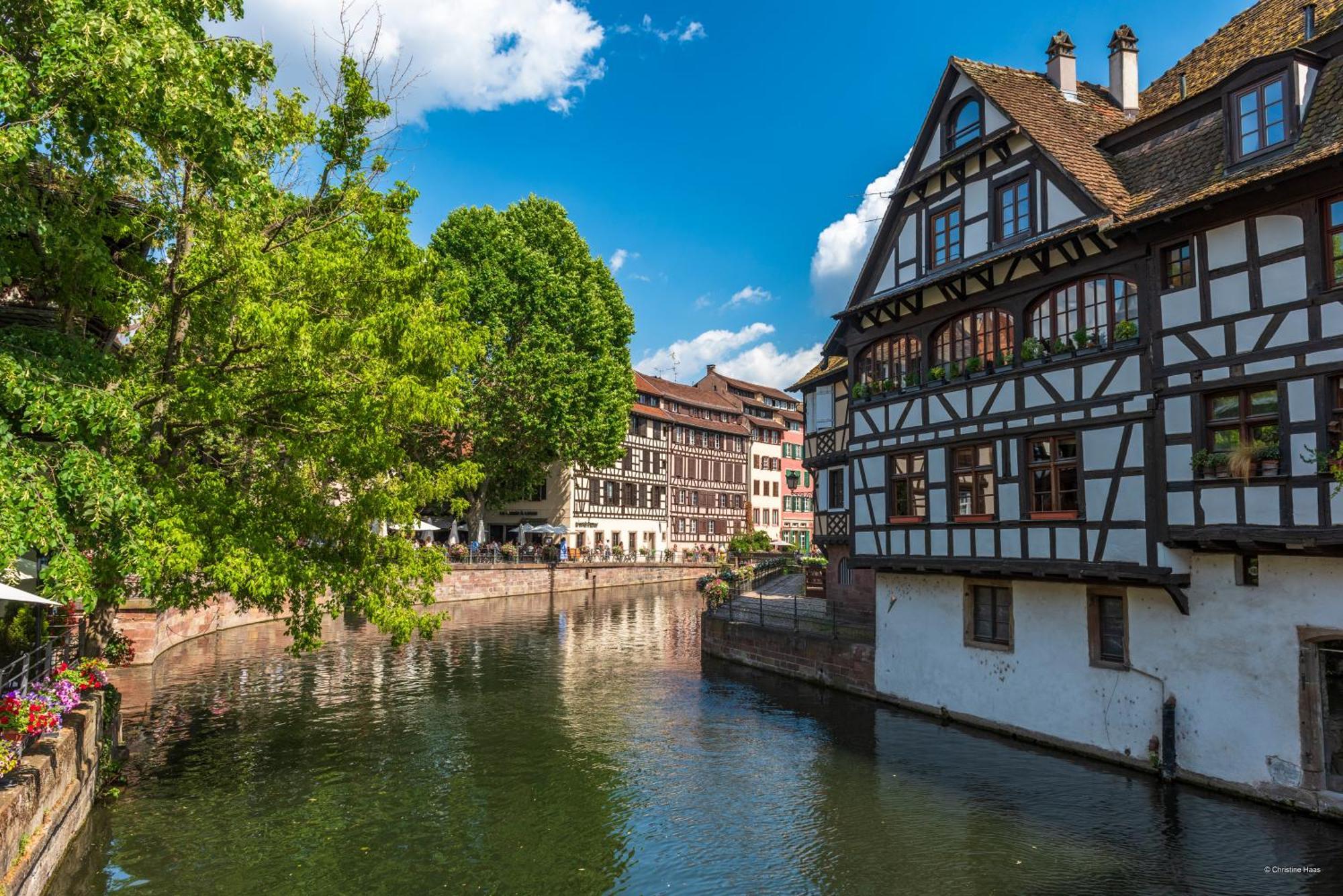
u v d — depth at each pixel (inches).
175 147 353.4
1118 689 491.8
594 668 844.6
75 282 367.2
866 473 680.4
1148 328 466.0
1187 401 442.3
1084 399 499.2
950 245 613.0
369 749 550.6
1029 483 537.6
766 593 1175.0
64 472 275.4
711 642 917.2
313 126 447.8
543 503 2085.4
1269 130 426.0
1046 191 533.0
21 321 389.4
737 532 2682.1
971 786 471.2
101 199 339.6
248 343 442.6
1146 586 475.2
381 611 493.7
